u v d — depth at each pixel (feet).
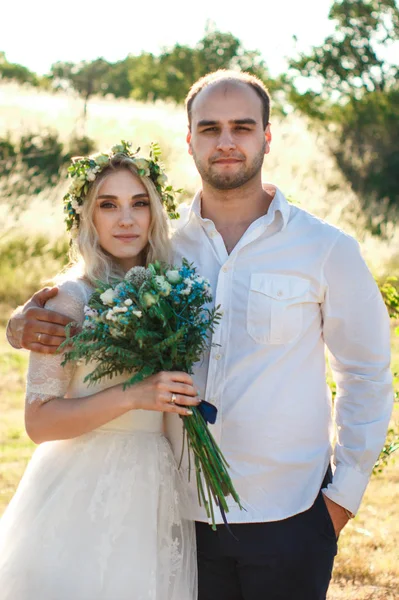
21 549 9.54
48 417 9.50
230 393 9.95
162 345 8.96
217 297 10.16
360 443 10.34
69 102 62.34
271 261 10.14
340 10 100.83
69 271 10.76
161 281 9.11
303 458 10.00
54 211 42.32
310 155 65.31
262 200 10.64
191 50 113.70
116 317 8.86
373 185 64.54
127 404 9.20
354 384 10.46
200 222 10.49
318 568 10.13
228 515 9.94
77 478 9.69
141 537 9.54
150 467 9.80
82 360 9.76
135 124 58.59
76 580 9.34
